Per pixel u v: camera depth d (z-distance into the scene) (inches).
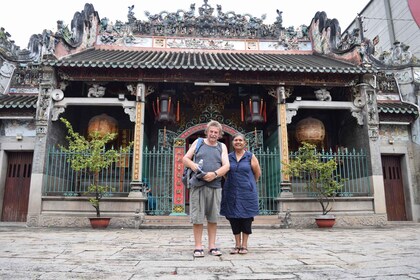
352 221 472.4
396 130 566.9
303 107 514.6
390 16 855.1
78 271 153.7
